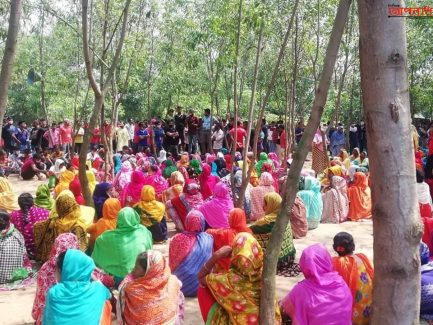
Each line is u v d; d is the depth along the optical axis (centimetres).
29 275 661
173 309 421
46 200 830
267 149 2112
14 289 636
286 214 357
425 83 2334
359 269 477
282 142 1867
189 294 606
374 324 219
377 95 207
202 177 1034
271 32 1223
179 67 1914
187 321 542
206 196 1020
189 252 595
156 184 1047
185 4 1543
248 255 408
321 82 308
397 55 205
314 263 417
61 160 1373
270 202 664
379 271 215
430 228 613
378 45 205
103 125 1058
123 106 2888
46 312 378
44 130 2041
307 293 413
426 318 506
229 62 1268
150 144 1928
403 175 207
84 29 646
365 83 211
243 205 944
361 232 927
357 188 1027
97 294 391
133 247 557
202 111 2678
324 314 407
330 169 1070
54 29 1734
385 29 204
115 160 1405
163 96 2678
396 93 205
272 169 1288
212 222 772
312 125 320
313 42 1473
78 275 385
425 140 2062
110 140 1273
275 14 1179
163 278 418
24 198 721
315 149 1633
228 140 1906
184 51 1684
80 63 1712
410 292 212
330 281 416
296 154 334
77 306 376
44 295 457
